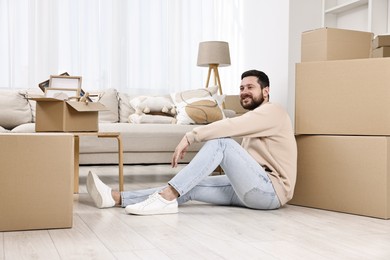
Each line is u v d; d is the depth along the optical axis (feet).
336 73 8.34
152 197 7.79
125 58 19.56
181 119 13.61
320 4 15.78
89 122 9.27
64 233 6.36
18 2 18.12
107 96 14.66
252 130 7.93
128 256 5.23
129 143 12.16
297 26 15.55
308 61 9.04
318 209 8.50
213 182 8.46
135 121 13.85
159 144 12.42
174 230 6.60
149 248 5.59
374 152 7.75
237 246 5.73
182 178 7.73
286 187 8.14
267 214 7.92
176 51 20.18
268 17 16.75
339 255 5.36
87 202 8.98
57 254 5.28
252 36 17.94
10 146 6.38
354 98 8.13
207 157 7.70
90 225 6.89
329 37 8.67
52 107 8.92
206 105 13.79
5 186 6.37
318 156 8.55
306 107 8.73
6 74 18.01
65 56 18.81
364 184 7.87
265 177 7.96
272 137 8.20
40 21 18.40
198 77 20.45
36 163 6.49
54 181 6.59
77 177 10.07
